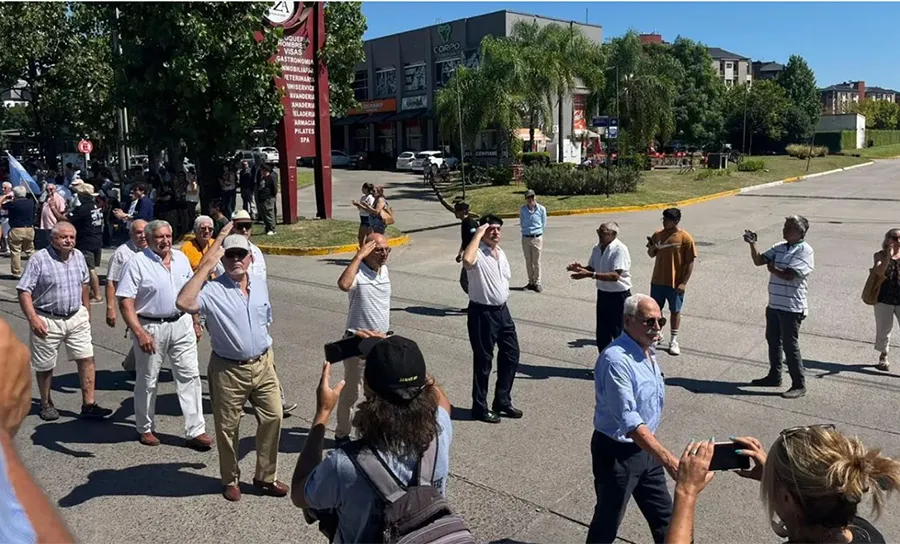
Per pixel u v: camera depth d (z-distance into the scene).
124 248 7.53
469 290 6.84
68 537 0.94
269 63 19.22
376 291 6.26
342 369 8.48
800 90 77.94
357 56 27.88
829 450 2.24
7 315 11.28
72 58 30.34
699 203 29.31
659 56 49.34
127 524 4.93
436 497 2.59
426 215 26.30
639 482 4.25
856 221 22.56
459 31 51.81
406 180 43.16
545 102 36.34
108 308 7.55
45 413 6.89
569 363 8.74
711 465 2.70
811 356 8.90
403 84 57.25
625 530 4.88
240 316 5.20
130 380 8.18
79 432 6.61
